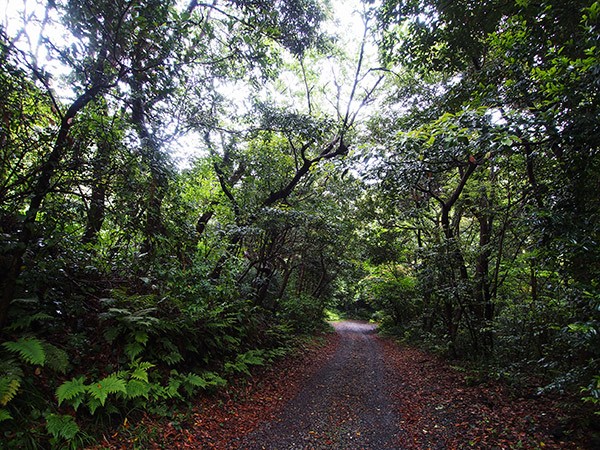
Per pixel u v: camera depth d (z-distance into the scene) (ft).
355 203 48.73
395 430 15.10
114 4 12.71
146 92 14.44
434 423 15.57
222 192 30.01
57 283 13.69
